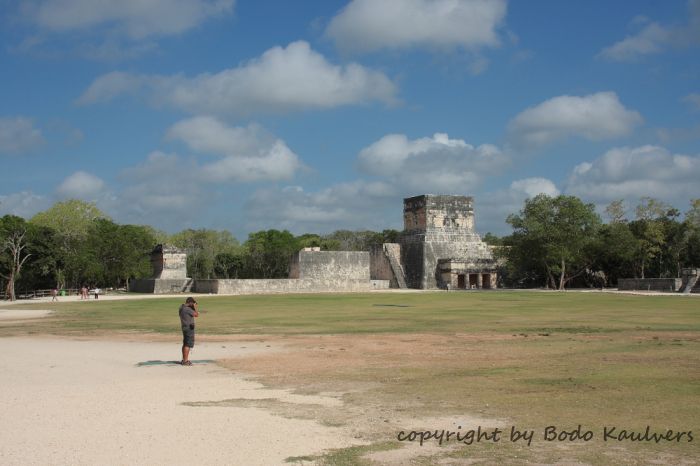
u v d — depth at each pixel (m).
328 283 92.00
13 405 13.01
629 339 24.39
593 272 100.56
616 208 95.19
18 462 9.26
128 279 108.44
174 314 43.28
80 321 37.56
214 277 115.31
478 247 105.75
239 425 11.39
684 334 26.08
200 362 19.48
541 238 86.62
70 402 13.32
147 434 10.76
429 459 9.52
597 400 13.22
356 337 26.47
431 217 104.56
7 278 77.81
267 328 31.34
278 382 15.80
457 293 78.88
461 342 24.19
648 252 88.00
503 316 37.94
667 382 15.05
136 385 15.45
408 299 62.62
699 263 89.00
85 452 9.75
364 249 136.50
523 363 18.44
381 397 13.82
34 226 84.56
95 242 93.94
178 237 123.44
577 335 26.17
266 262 112.50
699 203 87.38
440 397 13.75
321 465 9.22
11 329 32.34
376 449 10.01
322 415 12.18
